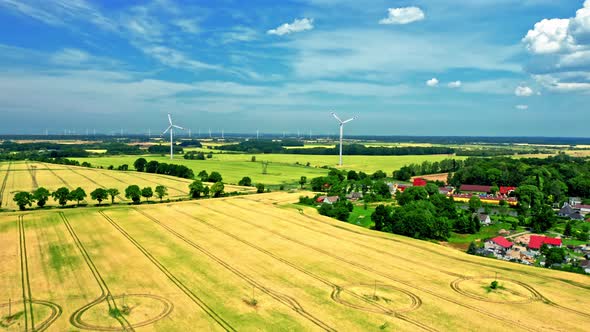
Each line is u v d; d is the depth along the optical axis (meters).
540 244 96.25
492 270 72.12
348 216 120.38
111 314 51.50
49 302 54.94
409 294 60.12
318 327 49.00
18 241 82.88
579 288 63.91
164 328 48.09
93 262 71.19
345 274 68.44
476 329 49.44
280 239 90.25
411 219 101.88
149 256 75.06
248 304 55.16
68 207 120.44
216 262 72.75
